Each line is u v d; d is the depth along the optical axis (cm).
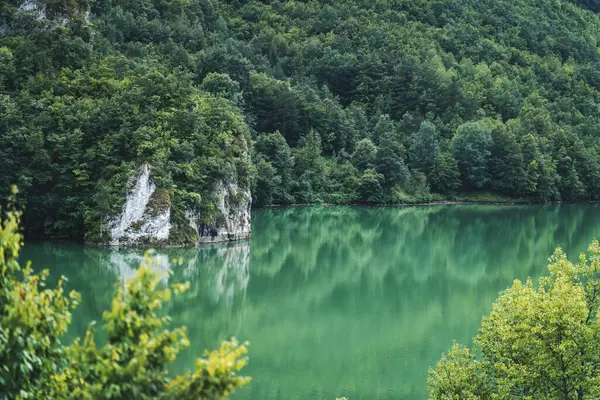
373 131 15700
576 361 2469
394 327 5106
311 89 15762
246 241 8844
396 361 4284
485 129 15275
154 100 8494
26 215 7912
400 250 8888
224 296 5919
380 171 14125
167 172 7831
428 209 13588
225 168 8350
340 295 6238
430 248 9069
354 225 11025
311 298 6050
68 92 8769
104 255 7075
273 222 11012
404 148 15200
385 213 12719
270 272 7144
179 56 14338
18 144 7712
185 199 7938
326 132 14975
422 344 4656
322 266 7669
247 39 19412
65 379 1243
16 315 1181
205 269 6938
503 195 15400
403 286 6700
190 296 5819
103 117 8106
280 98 14200
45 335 1248
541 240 9769
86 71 9175
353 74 17975
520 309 2667
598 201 16538
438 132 15888
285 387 3794
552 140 16438
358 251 8744
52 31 9569
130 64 10519
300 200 13550
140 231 7594
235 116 9462
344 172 14238
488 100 18112
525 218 12438
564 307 2519
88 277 5934
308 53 18750
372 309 5694
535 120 17012
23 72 9012
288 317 5338
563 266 2841
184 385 1195
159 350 1223
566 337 2497
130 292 1234
